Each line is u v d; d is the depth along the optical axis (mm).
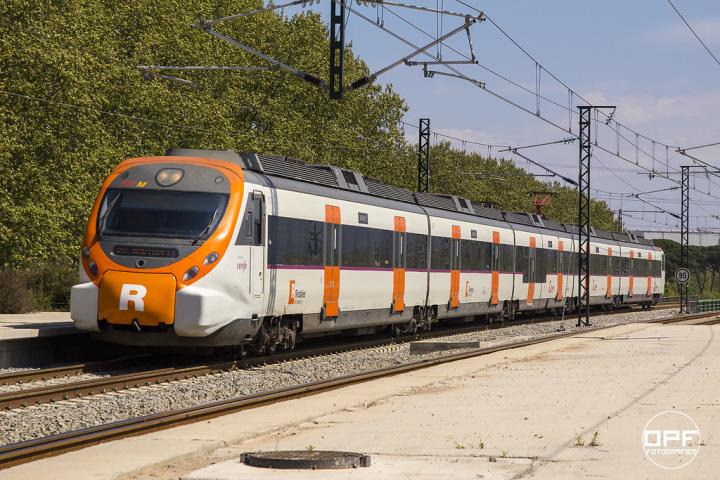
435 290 40188
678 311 80625
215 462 12250
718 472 11500
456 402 18672
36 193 40312
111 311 23984
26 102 39406
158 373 22656
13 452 12562
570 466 11852
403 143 74875
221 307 24281
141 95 47344
